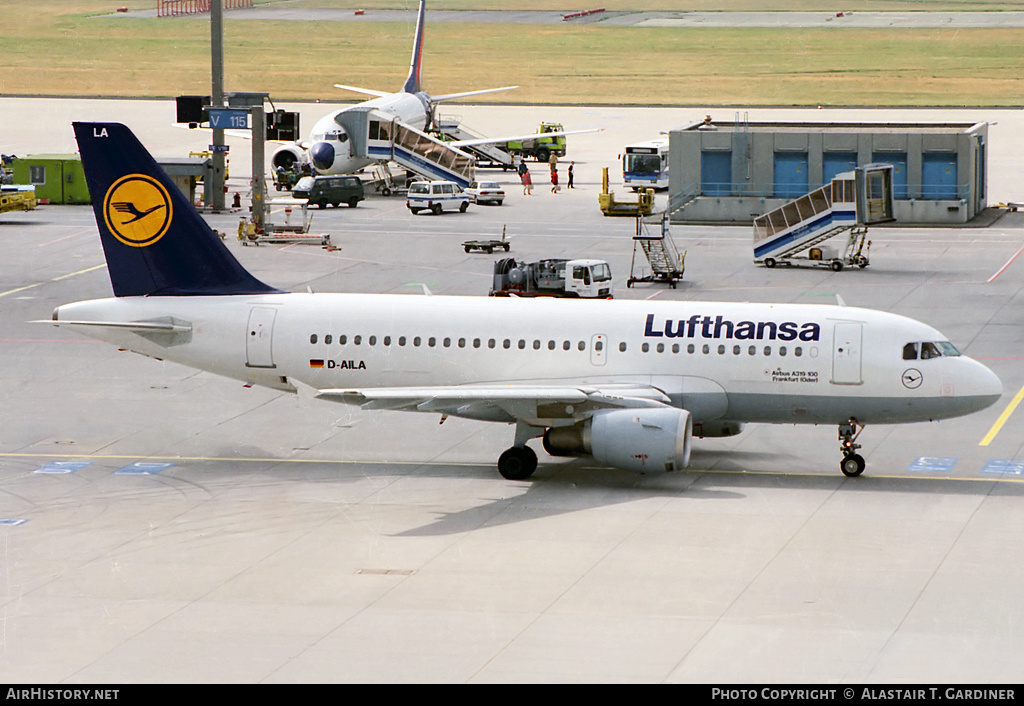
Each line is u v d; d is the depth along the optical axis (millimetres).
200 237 117750
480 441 123750
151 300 118062
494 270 189125
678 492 106125
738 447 121250
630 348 111625
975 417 129750
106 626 78062
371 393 102250
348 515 100562
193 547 93062
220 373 118000
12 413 132625
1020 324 170375
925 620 78188
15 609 80875
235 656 73312
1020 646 74312
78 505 103250
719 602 81375
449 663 72062
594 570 87438
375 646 74750
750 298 187875
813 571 86875
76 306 118250
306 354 115750
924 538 93750
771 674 70438
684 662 72062
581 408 107000
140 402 137375
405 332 114625
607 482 109438
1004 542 92812
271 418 131500
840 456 117938
